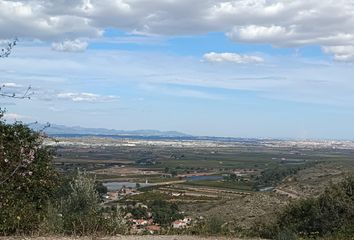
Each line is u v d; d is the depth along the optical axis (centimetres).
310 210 1347
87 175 1213
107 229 1039
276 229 1261
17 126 1168
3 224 928
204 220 1267
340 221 1275
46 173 1162
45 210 1045
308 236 1218
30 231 954
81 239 942
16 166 1066
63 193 1189
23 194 1084
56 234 965
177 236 1088
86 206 1115
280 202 2645
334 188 1370
